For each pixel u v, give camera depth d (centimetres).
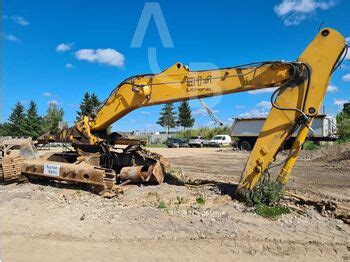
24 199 897
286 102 851
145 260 552
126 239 637
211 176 1434
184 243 621
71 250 586
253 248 607
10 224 709
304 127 842
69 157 1210
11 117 6756
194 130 6203
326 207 859
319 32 830
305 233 680
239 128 3553
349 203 944
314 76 830
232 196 924
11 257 554
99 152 1168
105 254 572
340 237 664
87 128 1155
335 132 3231
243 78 910
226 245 615
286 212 804
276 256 579
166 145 5012
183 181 1170
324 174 1555
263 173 865
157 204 855
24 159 1138
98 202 878
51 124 6444
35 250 584
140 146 1218
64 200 897
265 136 866
